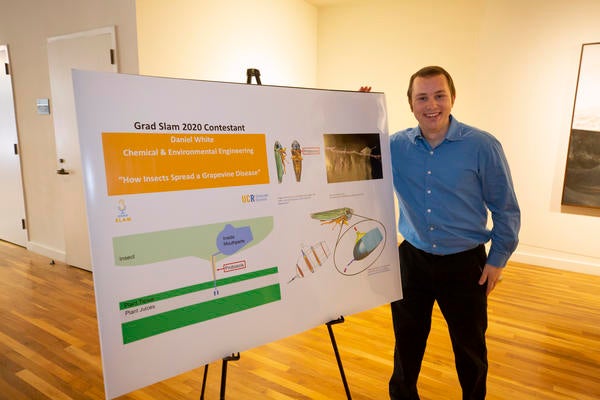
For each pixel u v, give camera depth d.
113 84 0.93
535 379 2.03
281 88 1.18
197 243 1.03
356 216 1.33
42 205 3.87
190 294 1.03
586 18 3.37
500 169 1.36
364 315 2.72
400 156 1.53
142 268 0.96
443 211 1.44
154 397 1.87
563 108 3.57
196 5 3.28
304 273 1.22
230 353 1.09
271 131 1.15
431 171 1.44
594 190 3.50
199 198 1.03
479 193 1.43
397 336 1.60
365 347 2.31
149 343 0.98
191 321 1.03
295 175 1.20
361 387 1.95
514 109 3.80
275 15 4.18
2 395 1.86
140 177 0.96
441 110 1.35
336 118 1.29
